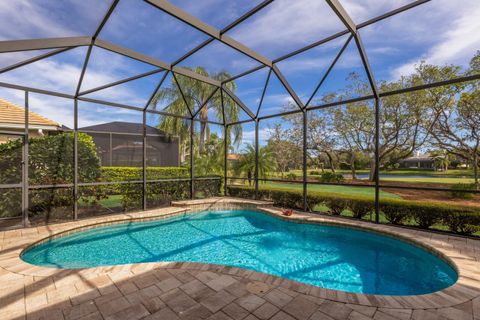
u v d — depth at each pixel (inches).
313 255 183.0
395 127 464.4
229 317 84.3
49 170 226.7
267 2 161.3
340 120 523.5
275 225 262.4
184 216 287.6
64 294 99.0
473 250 151.3
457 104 334.3
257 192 330.3
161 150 424.5
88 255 180.4
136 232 235.8
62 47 169.5
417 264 166.6
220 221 279.1
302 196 287.4
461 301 95.3
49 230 193.3
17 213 200.5
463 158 368.8
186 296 98.1
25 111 199.6
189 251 191.6
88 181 255.4
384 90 452.1
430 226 207.8
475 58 294.8
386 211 220.1
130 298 96.4
